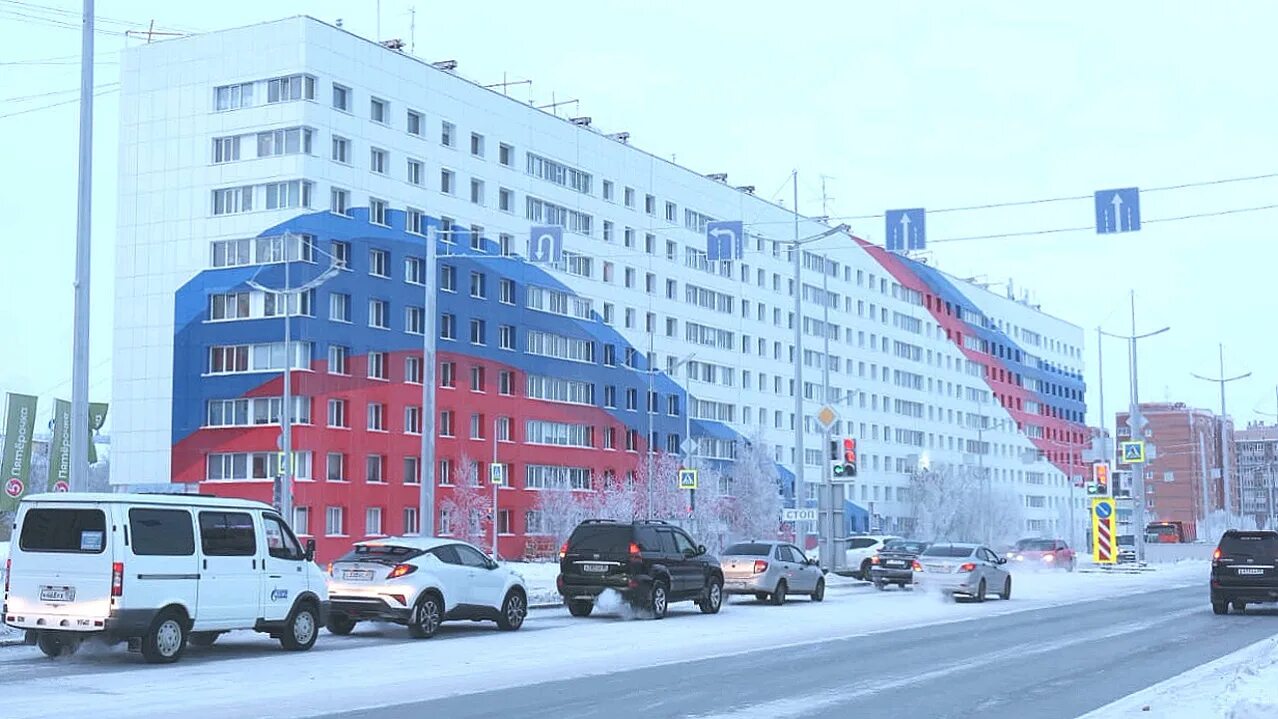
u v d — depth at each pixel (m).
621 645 21.88
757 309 106.75
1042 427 160.38
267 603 19.91
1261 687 14.56
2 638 21.05
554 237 39.88
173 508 18.72
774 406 107.88
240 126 70.06
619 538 28.16
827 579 50.06
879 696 15.35
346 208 71.38
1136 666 18.84
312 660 19.05
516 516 81.25
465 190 79.00
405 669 17.88
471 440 78.06
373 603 22.66
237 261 69.62
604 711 13.94
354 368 70.62
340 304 70.56
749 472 97.50
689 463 91.56
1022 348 156.50
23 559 18.25
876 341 123.56
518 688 15.88
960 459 138.25
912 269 131.50
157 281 71.19
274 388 67.69
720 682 16.66
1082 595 39.53
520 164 83.44
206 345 69.62
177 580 18.52
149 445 70.44
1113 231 30.20
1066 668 18.55
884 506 122.62
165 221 71.25
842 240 119.06
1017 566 61.94
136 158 72.25
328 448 68.69
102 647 20.25
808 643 22.48
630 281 93.12
